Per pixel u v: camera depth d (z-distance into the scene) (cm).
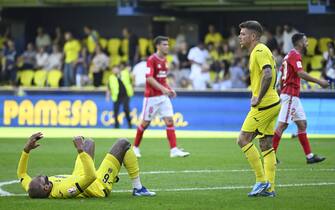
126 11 8644
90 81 8875
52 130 7300
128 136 6538
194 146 5622
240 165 4372
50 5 9394
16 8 9869
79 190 2975
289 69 4428
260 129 3092
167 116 4894
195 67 8150
